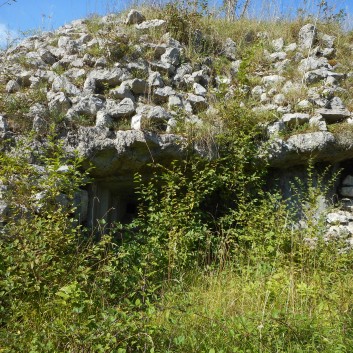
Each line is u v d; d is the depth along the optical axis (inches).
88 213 223.3
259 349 140.3
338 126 240.1
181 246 207.3
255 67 287.3
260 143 237.5
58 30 298.8
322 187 242.4
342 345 136.5
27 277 156.9
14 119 219.3
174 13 297.3
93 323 140.4
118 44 266.4
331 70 283.3
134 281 182.5
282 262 200.8
